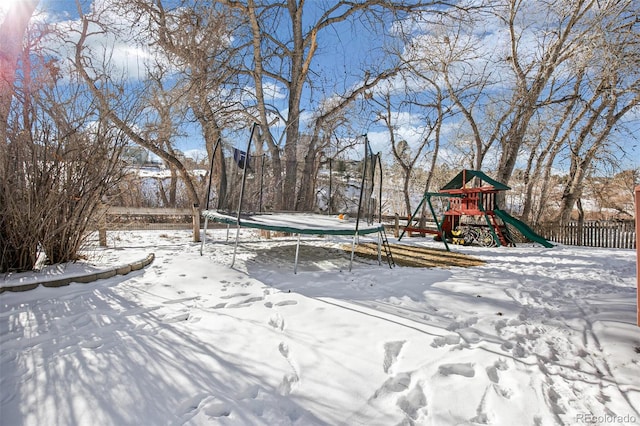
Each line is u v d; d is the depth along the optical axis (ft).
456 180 35.81
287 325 9.63
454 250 27.78
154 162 59.93
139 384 6.46
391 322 10.05
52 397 6.03
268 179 29.17
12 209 13.24
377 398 6.37
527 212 53.16
